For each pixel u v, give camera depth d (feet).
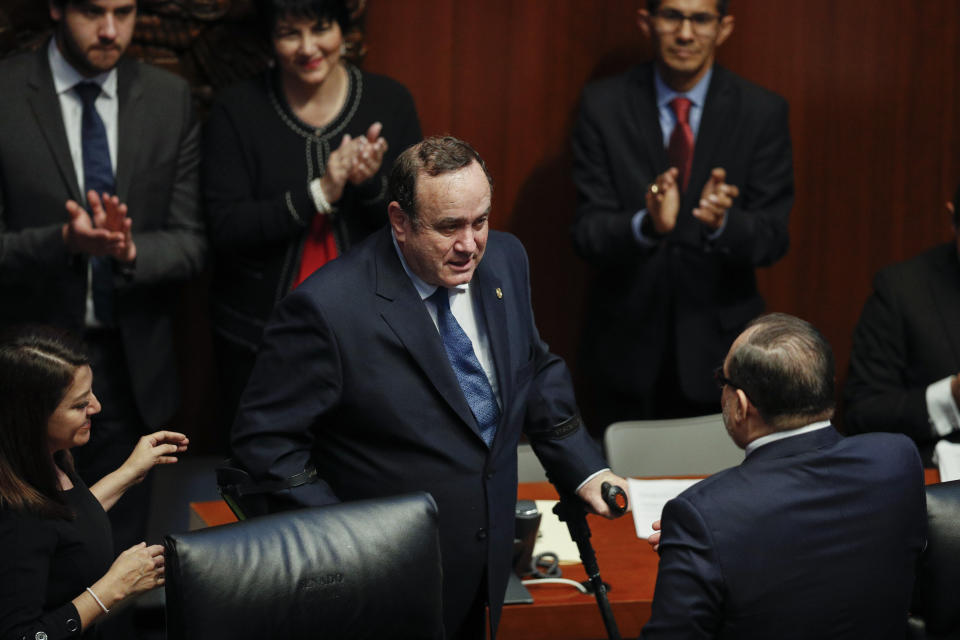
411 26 44.21
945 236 49.34
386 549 18.63
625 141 39.86
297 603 17.79
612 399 41.65
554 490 30.76
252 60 41.22
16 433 21.98
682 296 39.68
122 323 34.86
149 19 39.88
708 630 18.78
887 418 34.96
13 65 34.40
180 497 39.19
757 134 39.68
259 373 22.58
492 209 46.01
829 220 48.47
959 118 48.60
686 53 38.68
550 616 24.67
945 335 35.42
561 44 45.37
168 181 35.83
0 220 33.94
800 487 19.08
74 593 22.65
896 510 19.49
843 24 47.09
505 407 23.25
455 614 23.57
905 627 19.98
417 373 22.50
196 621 17.13
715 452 33.83
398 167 21.25
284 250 36.17
